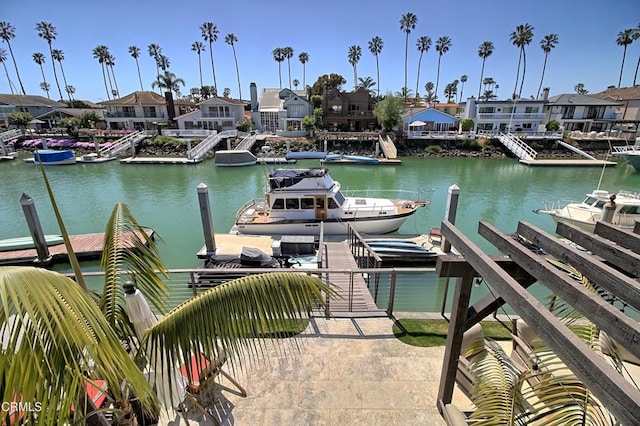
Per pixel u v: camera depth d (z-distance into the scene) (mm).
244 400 3488
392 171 27734
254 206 13891
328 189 11828
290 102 45312
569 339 1509
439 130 43000
